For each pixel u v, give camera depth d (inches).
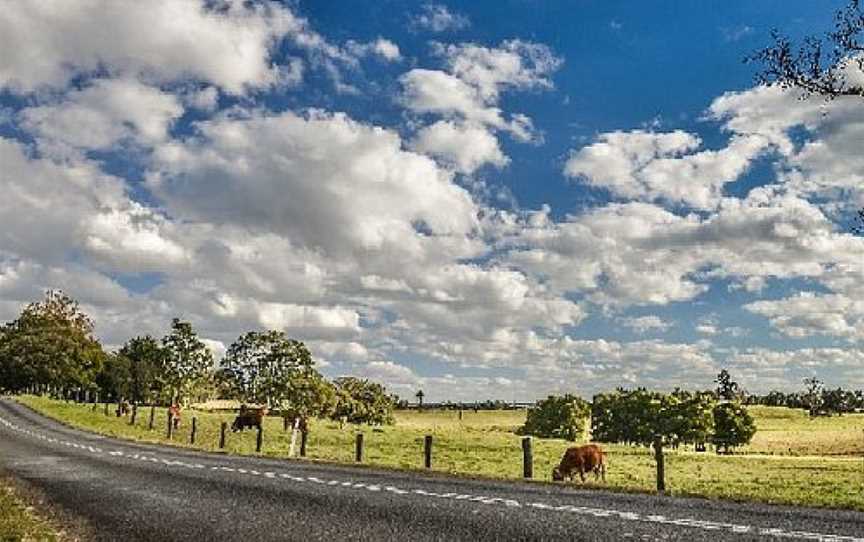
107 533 507.2
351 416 4264.3
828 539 413.1
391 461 1846.7
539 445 2743.6
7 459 1178.6
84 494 719.7
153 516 573.0
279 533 480.1
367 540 445.7
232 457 1270.9
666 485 1430.9
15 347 5147.6
